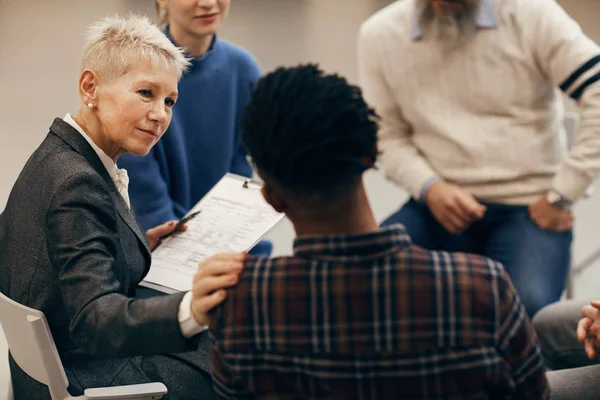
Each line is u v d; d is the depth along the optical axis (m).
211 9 2.49
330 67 5.75
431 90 2.74
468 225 2.68
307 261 1.18
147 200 2.46
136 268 1.71
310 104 1.14
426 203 2.77
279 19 6.94
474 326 1.13
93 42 1.67
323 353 1.16
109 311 1.41
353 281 1.15
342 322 1.15
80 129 1.67
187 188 2.65
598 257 3.35
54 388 1.58
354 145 1.15
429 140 2.79
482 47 2.64
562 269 2.66
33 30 6.57
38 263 1.57
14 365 1.84
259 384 1.20
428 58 2.70
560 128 2.77
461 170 2.75
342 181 1.16
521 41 2.62
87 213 1.53
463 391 1.15
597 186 4.25
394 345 1.14
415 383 1.15
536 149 2.70
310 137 1.14
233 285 1.21
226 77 2.64
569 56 2.56
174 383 1.75
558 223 2.66
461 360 1.14
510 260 2.65
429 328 1.14
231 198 2.15
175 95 1.72
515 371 1.17
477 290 1.14
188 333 1.38
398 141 2.86
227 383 1.23
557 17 2.59
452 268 1.15
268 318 1.18
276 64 5.82
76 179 1.54
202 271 1.24
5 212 1.69
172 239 2.03
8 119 4.82
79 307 1.45
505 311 1.15
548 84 2.70
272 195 1.23
